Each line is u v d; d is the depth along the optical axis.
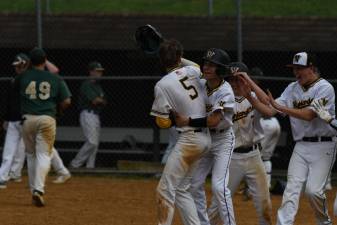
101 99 47.53
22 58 39.75
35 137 35.12
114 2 66.06
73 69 52.53
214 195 25.17
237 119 26.28
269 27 50.44
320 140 26.06
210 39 50.72
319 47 50.19
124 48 50.81
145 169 47.56
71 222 31.44
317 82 26.06
